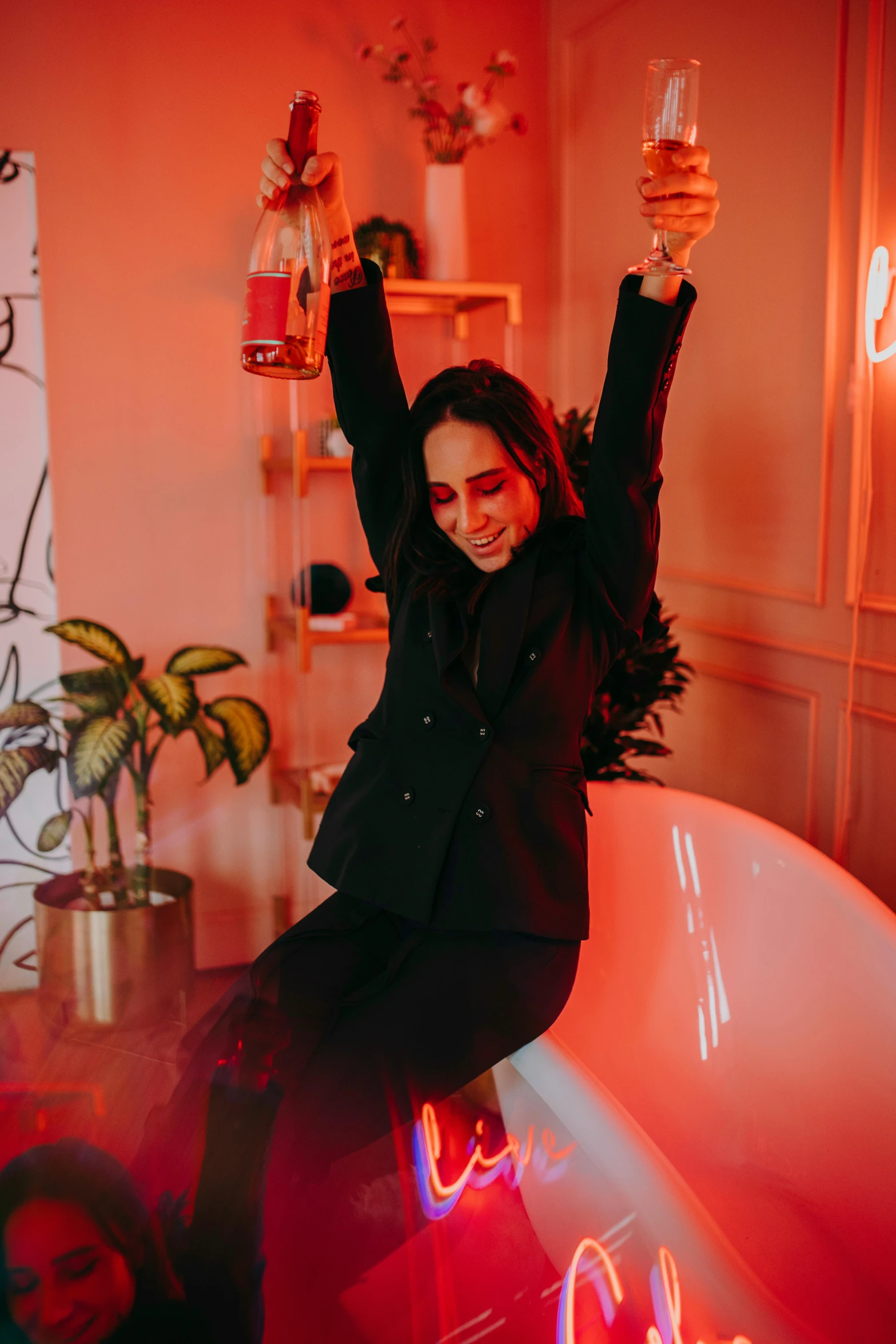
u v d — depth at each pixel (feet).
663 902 6.01
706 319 8.07
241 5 8.78
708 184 3.58
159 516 9.20
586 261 9.55
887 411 6.29
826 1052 5.20
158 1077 6.98
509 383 4.25
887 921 5.07
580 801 4.41
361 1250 4.21
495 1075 4.48
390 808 4.35
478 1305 4.27
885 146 6.15
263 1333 3.81
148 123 8.67
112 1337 3.63
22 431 8.86
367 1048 4.03
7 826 9.22
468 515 4.17
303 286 4.04
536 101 9.85
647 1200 3.41
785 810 7.47
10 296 8.64
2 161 8.41
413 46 9.36
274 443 9.38
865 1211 4.83
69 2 8.35
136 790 8.55
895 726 6.35
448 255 8.89
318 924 4.55
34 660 9.16
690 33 7.91
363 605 9.93
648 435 4.00
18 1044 7.73
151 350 8.96
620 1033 5.97
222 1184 3.89
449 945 4.25
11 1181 4.12
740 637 7.80
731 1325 3.14
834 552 6.82
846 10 6.32
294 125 4.03
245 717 8.50
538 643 4.32
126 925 7.88
